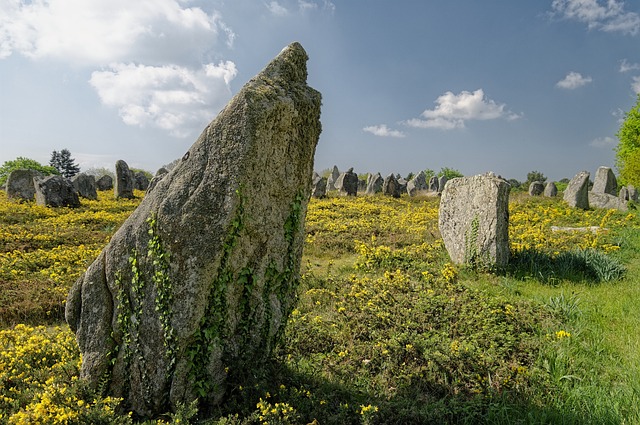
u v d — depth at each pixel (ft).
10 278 29.50
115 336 14.02
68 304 14.70
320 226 52.49
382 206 77.61
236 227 13.23
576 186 76.43
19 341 18.45
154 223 13.29
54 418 12.05
